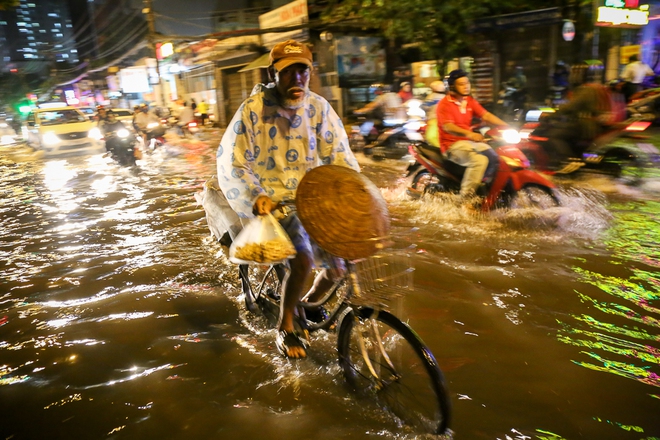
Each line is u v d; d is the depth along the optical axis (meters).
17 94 56.28
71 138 15.20
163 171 11.32
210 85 26.78
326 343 3.44
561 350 3.21
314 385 2.96
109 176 11.04
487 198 6.03
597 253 4.79
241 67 23.41
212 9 25.03
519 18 12.07
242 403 2.81
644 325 3.49
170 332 3.69
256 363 3.23
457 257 4.84
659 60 14.81
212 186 3.77
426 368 2.46
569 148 7.66
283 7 18.83
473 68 14.98
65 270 5.04
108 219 7.03
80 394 2.96
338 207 2.40
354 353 2.95
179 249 5.57
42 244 5.96
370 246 2.37
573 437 2.45
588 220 5.80
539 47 13.96
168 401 2.86
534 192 6.75
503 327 3.51
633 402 2.70
